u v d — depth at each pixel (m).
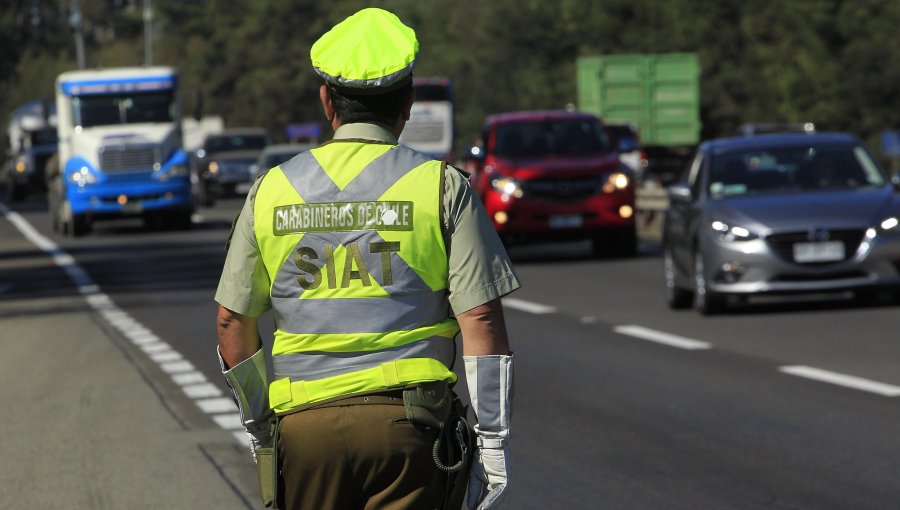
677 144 130.25
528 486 23.39
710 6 188.12
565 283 58.28
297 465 11.57
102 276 69.19
